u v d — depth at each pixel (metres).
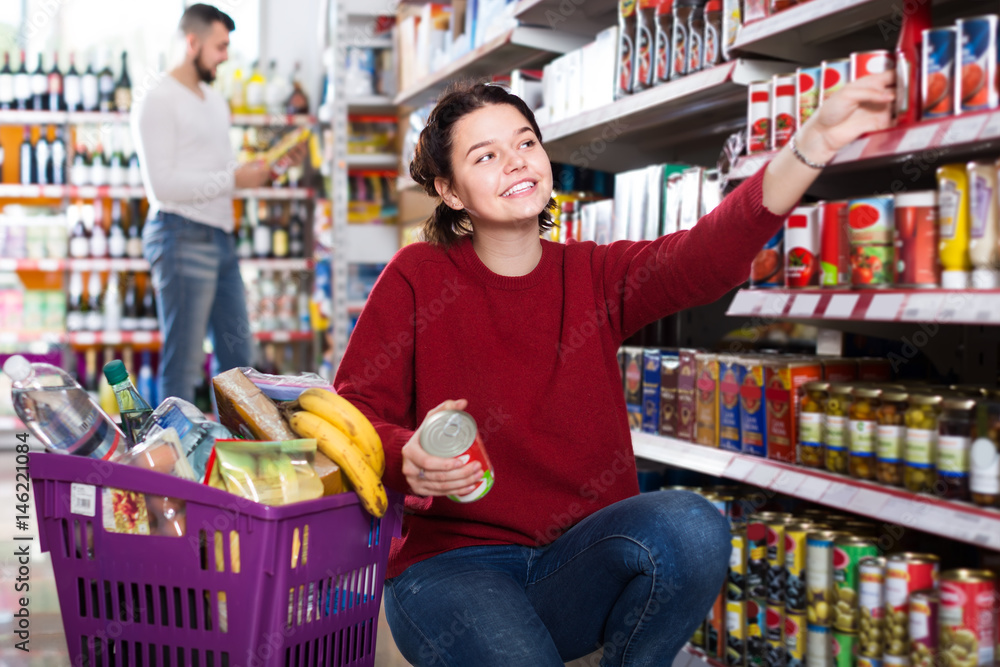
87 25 5.96
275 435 1.28
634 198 2.57
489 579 1.31
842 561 1.72
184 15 3.88
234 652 1.11
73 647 1.20
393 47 5.36
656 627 1.29
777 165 1.31
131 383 1.46
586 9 2.99
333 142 4.93
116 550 1.16
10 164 5.63
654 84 2.41
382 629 2.38
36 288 5.88
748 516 2.03
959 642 1.47
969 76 1.43
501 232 1.46
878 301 1.63
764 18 1.94
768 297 1.93
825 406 1.82
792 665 1.85
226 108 4.12
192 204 3.86
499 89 1.45
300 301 5.84
